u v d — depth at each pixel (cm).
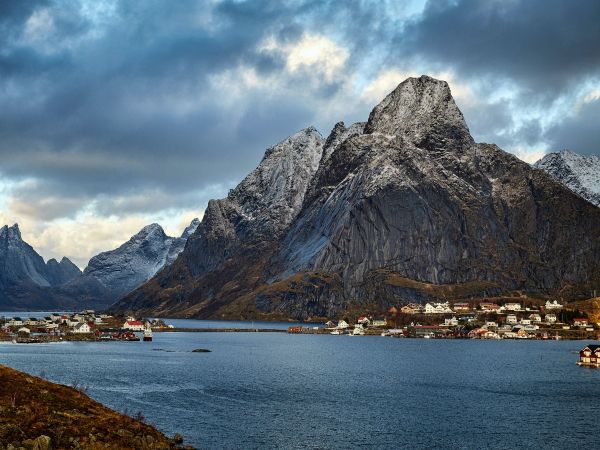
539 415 16362
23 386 13475
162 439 12438
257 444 13350
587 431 14700
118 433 11850
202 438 13675
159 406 17112
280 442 13538
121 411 16188
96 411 13025
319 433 14338
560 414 16500
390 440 13838
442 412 16688
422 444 13550
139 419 13788
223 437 13825
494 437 14150
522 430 14775
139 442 11706
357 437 14050
